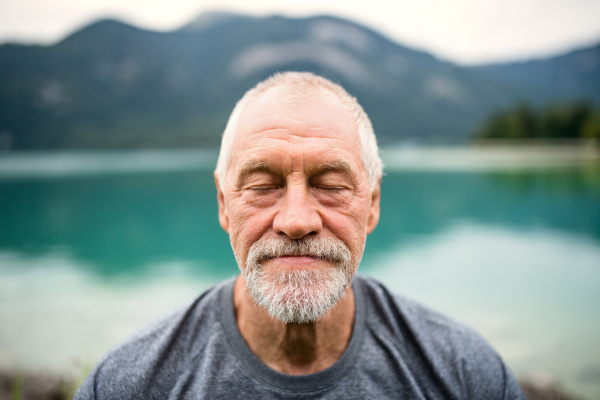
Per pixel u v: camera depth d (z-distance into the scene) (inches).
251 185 43.2
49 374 153.9
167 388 44.3
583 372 158.4
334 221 42.8
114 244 447.5
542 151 1791.3
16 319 223.6
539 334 194.9
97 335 200.4
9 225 550.3
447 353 47.6
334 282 42.3
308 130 42.6
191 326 47.9
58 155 2842.0
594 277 286.8
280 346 45.4
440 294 257.4
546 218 519.8
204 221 566.9
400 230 472.1
